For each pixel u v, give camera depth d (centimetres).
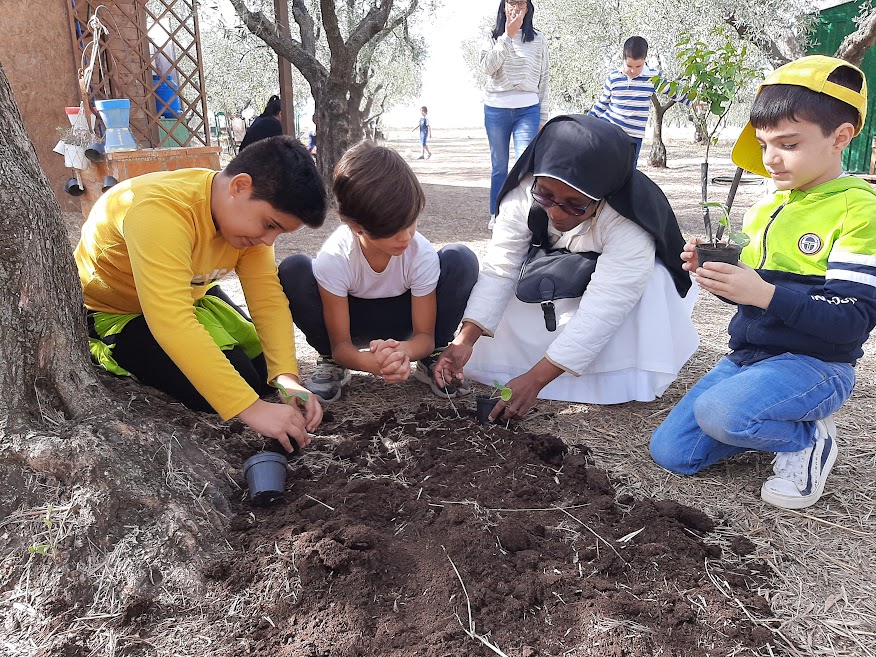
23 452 178
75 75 809
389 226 214
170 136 821
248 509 200
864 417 273
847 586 181
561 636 160
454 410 270
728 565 188
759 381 216
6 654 150
